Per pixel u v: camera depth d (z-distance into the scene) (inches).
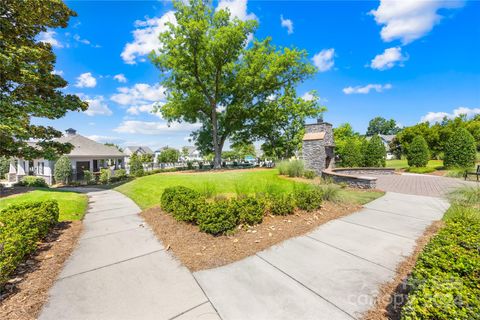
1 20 338.3
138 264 128.3
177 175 508.7
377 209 229.9
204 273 116.5
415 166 666.8
